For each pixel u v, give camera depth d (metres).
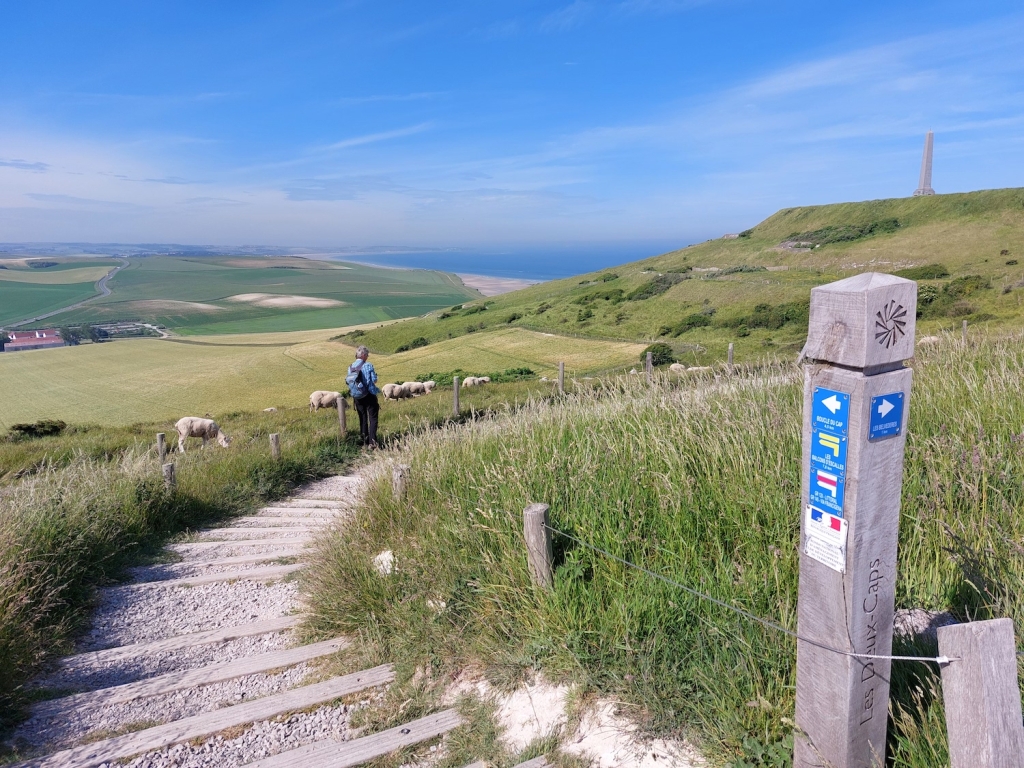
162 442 11.86
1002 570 2.69
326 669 3.97
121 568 6.18
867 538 1.79
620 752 2.63
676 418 4.93
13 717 3.54
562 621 3.24
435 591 4.21
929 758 1.98
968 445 3.69
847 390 1.73
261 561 6.26
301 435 13.41
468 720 3.15
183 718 3.50
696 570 3.20
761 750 2.29
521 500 4.23
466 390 24.36
